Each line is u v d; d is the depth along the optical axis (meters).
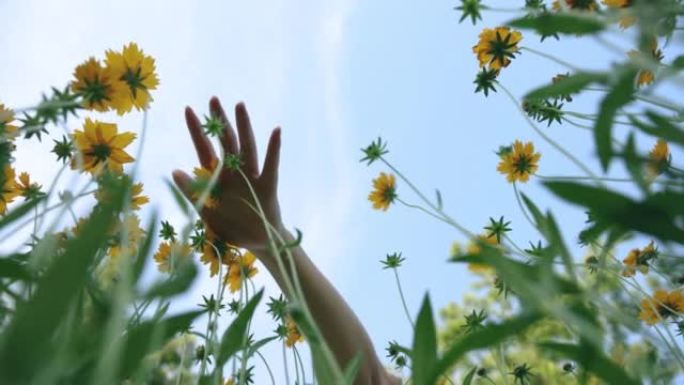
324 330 1.18
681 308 1.02
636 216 0.46
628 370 0.58
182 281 0.51
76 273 0.36
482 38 0.96
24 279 0.55
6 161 0.74
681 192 0.45
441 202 0.88
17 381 0.33
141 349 0.47
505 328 0.46
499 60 0.95
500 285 1.01
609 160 0.54
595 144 0.55
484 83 0.94
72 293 0.36
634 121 0.56
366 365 1.17
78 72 0.72
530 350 1.08
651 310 1.02
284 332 1.10
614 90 0.56
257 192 1.20
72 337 0.43
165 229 1.06
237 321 0.71
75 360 0.41
